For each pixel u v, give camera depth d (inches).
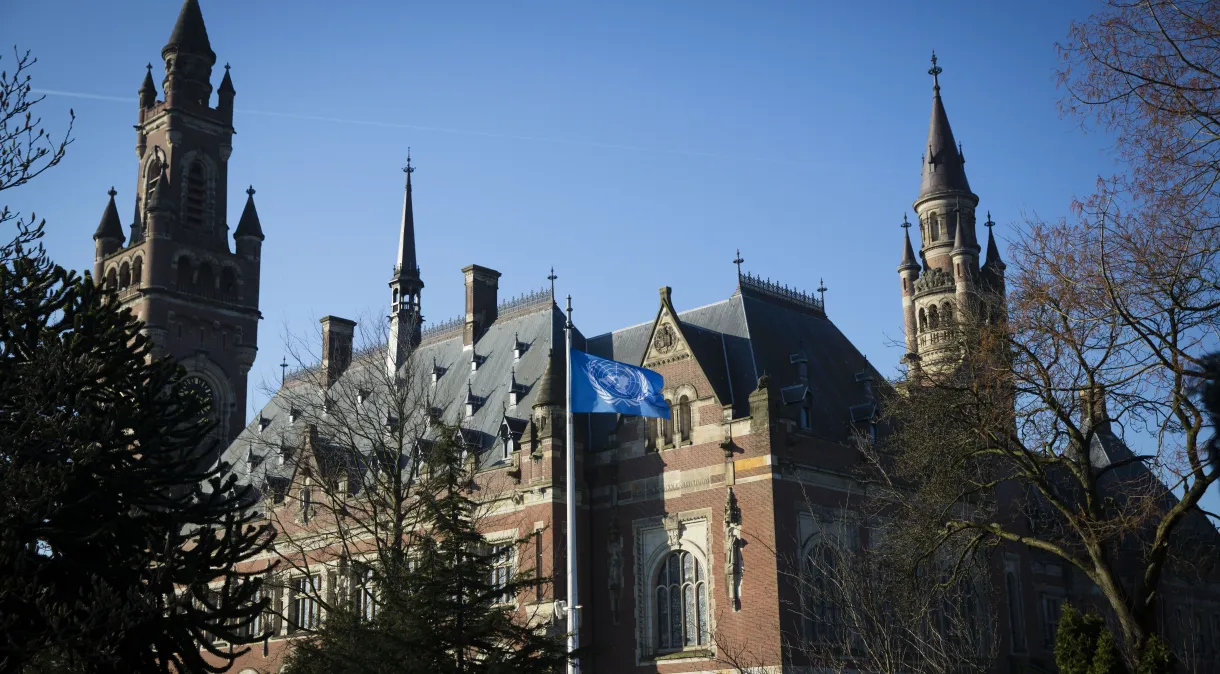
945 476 1838.1
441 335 3690.9
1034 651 3112.7
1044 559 3297.2
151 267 4124.0
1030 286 1550.2
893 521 2262.6
